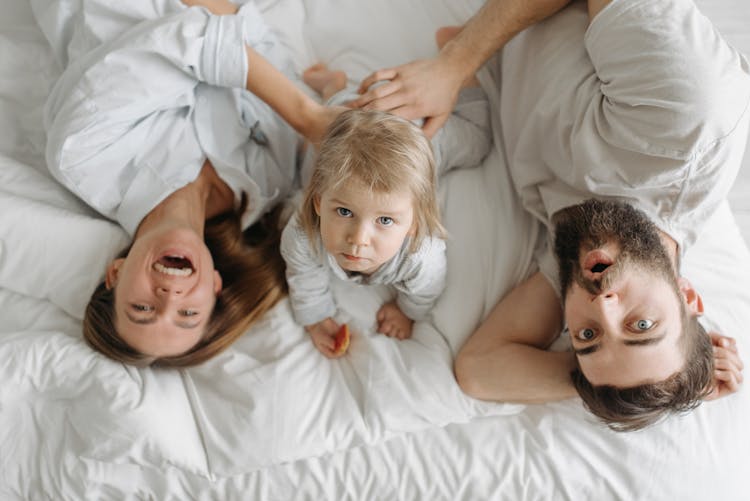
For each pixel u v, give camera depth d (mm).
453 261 1077
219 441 962
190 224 1026
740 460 956
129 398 947
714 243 1100
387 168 764
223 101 1103
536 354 985
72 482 950
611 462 965
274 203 1163
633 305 845
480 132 1159
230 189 1118
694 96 850
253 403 968
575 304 888
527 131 1049
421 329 1069
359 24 1277
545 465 970
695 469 947
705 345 914
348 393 997
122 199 1046
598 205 933
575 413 990
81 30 1086
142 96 1002
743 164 1309
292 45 1274
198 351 1018
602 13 941
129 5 1045
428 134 1084
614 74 921
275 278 1087
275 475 969
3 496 953
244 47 1011
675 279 883
